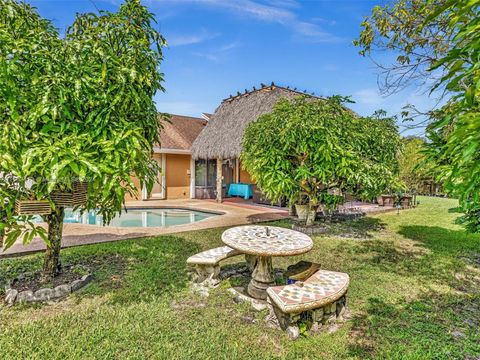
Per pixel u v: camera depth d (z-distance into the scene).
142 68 4.10
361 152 7.95
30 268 5.04
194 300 4.11
